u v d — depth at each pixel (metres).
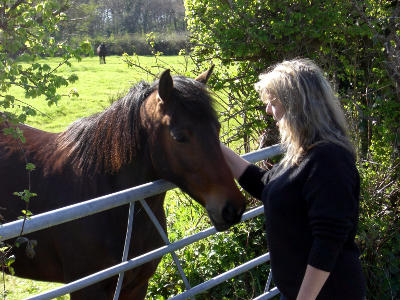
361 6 3.90
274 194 1.77
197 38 4.44
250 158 2.61
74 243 2.35
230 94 4.39
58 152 2.60
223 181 2.04
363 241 3.66
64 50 1.74
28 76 1.64
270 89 1.84
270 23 3.88
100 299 2.32
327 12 3.81
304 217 1.72
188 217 4.33
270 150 2.76
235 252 3.73
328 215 1.58
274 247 1.82
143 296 2.70
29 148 2.70
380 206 3.92
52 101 1.64
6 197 2.58
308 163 1.67
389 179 4.00
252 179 2.24
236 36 3.96
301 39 4.01
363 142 4.47
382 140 4.10
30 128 2.96
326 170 1.62
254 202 4.06
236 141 4.78
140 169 2.33
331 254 1.58
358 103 4.16
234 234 3.81
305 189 1.67
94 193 2.39
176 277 3.57
